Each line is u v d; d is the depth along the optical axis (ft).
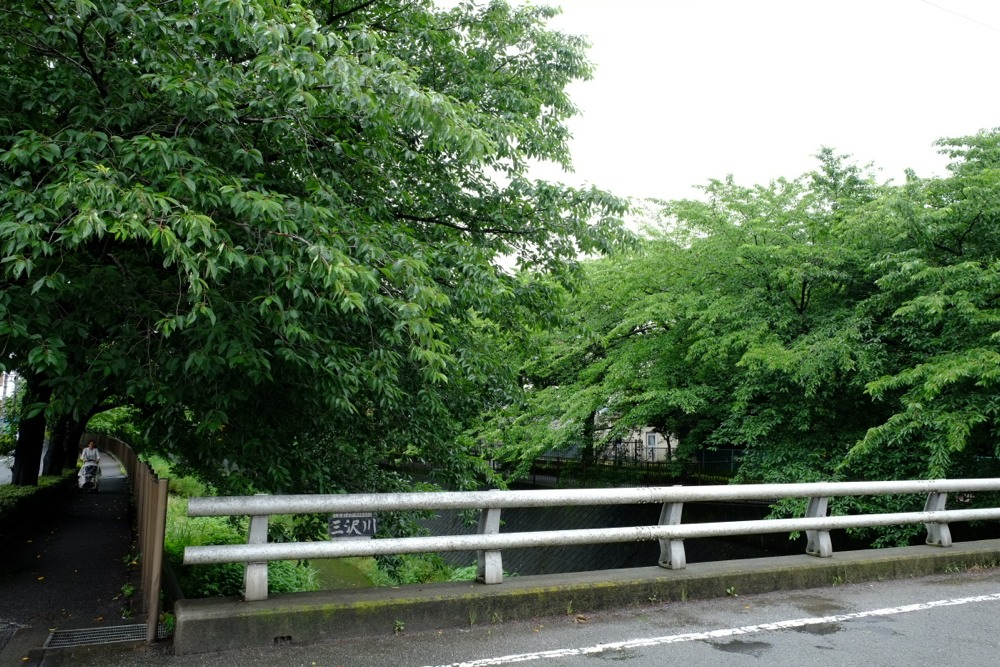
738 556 57.93
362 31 18.94
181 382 18.66
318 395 20.72
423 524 78.74
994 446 37.81
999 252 39.55
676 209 54.34
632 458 83.41
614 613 18.16
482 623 16.93
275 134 18.86
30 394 30.12
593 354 66.39
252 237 16.75
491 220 29.60
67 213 15.06
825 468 45.21
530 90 31.22
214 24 17.98
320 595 16.44
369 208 23.24
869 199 50.16
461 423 31.73
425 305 17.60
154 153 15.55
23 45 17.87
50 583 25.67
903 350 43.96
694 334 52.42
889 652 15.23
